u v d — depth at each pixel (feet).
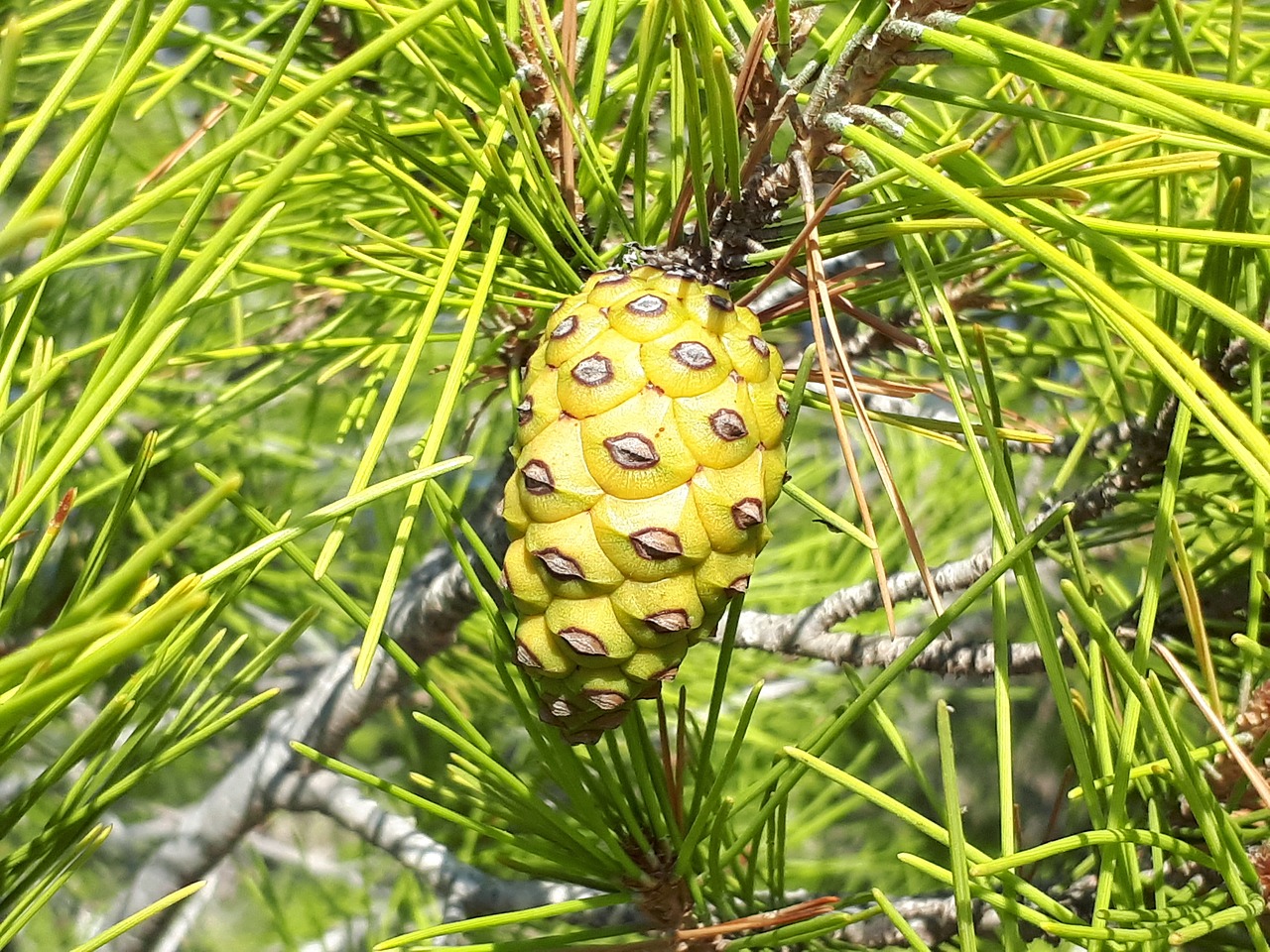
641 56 0.82
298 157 0.54
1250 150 0.66
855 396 0.71
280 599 1.86
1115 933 0.67
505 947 0.79
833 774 0.72
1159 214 0.88
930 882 2.15
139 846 2.36
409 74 1.22
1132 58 1.00
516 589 0.70
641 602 0.68
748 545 0.70
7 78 0.48
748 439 0.69
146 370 0.57
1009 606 2.31
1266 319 0.85
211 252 0.54
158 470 1.69
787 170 0.78
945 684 2.68
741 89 0.75
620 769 0.83
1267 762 0.77
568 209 0.85
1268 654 0.70
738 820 1.96
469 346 0.69
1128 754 0.70
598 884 0.84
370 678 1.34
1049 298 1.16
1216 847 0.68
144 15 0.57
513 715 1.91
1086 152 0.70
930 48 0.75
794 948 0.92
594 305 0.72
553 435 0.69
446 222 0.99
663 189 0.89
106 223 0.54
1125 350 1.07
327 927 2.23
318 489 2.01
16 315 0.66
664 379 0.68
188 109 1.75
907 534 0.71
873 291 0.89
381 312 1.24
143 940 1.42
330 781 1.42
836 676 2.13
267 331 1.64
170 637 0.72
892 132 0.72
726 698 1.97
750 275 0.82
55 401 1.40
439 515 0.76
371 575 1.98
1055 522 0.68
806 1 0.74
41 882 0.72
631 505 0.68
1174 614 0.94
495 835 0.80
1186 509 0.98
